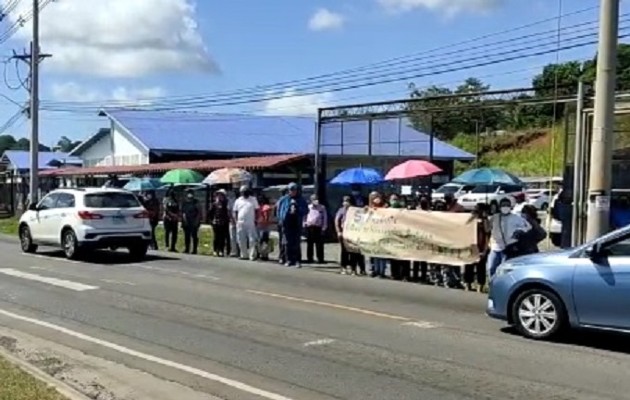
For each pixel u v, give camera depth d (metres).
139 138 47.03
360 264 18.19
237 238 21.50
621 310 9.45
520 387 7.73
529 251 14.32
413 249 16.75
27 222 22.55
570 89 18.72
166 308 12.59
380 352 9.31
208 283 15.79
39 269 18.17
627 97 16.61
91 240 20.25
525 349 9.53
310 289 15.05
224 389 7.71
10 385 7.16
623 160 17.73
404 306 12.94
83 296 13.93
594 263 9.71
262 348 9.54
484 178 21.03
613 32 13.30
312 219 20.39
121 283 15.70
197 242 24.17
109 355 9.23
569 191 18.48
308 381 7.99
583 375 8.23
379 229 17.41
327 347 9.60
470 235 15.84
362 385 7.82
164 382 7.98
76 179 48.09
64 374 8.29
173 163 40.94
